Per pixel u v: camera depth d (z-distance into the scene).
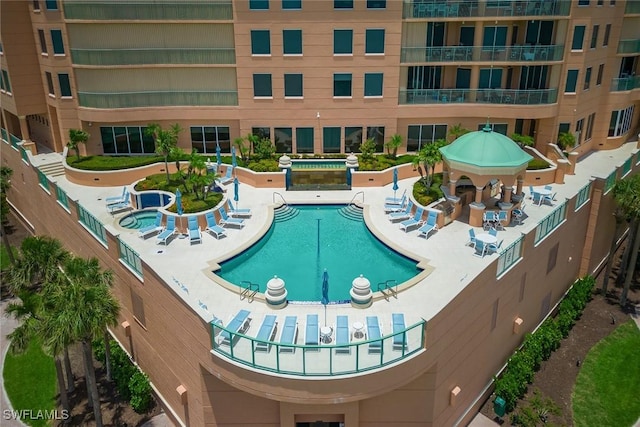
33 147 38.19
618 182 31.00
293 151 37.59
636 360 27.48
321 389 17.42
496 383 24.48
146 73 35.62
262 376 17.66
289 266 25.19
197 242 26.41
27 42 36.72
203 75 35.91
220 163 35.28
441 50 34.91
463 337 20.81
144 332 24.36
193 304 19.17
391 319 20.08
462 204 29.72
